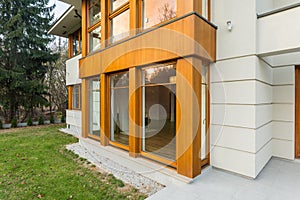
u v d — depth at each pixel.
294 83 5.04
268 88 4.91
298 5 3.44
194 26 3.70
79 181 4.20
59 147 7.30
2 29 13.32
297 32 3.45
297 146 5.08
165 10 4.77
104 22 6.76
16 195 3.56
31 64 14.58
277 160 5.11
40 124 13.98
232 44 4.23
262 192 3.36
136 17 5.33
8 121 14.03
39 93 14.80
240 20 4.12
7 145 7.54
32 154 6.28
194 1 3.84
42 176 4.46
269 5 5.07
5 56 13.67
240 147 4.08
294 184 3.67
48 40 15.06
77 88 10.58
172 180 3.95
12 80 13.43
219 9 4.47
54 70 18.08
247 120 3.98
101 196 3.56
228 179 3.91
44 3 15.74
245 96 4.02
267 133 4.84
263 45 3.87
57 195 3.57
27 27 14.21
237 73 4.15
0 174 4.54
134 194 3.66
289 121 5.09
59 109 17.70
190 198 3.18
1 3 13.32
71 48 12.84
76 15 10.18
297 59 4.92
